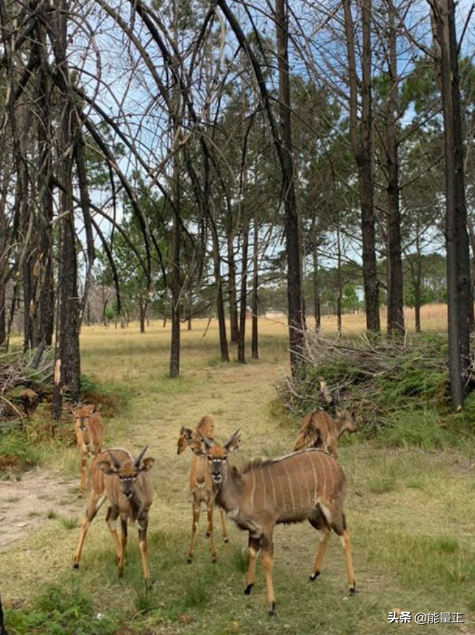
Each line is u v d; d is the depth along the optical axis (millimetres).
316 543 7219
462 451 11008
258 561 6668
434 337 14617
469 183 22578
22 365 14344
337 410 9523
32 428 12062
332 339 15398
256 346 28828
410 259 37938
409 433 11656
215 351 32750
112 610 5641
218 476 5539
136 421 14641
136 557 6793
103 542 7258
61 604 5543
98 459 6738
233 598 5836
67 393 14250
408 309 57500
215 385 20344
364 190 16469
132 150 2684
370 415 12656
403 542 6918
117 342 39281
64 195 2834
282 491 5770
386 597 5785
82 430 9477
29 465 10797
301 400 14117
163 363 26922
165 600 5816
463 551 6699
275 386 15539
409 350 14141
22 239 2732
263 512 5695
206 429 8633
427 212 27859
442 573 6129
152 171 2637
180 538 7371
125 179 2666
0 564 6711
